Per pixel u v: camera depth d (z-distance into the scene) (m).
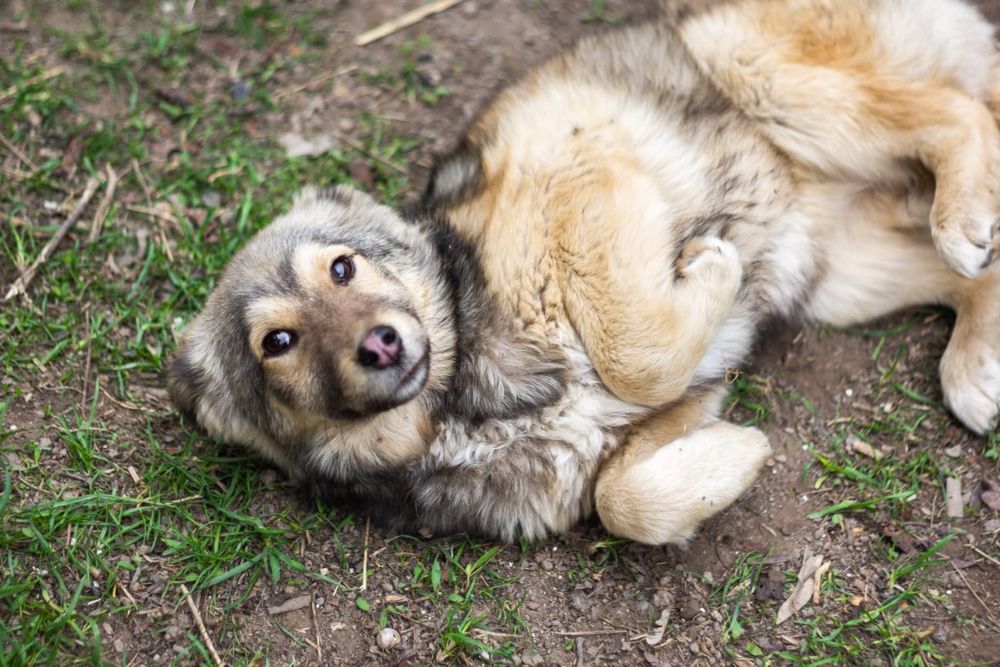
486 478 1.19
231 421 1.22
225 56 1.53
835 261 1.30
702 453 1.16
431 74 1.52
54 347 1.29
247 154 1.46
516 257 1.17
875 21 1.25
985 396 1.21
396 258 1.19
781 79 1.26
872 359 1.27
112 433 1.25
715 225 1.23
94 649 1.11
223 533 1.20
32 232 1.36
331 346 1.12
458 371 1.19
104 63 1.49
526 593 1.17
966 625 1.12
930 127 1.23
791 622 1.14
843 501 1.19
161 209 1.41
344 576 1.18
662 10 1.34
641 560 1.18
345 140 1.47
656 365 1.14
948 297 1.27
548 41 1.54
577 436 1.18
